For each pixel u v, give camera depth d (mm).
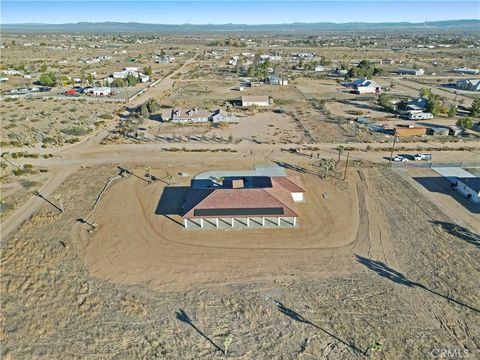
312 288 38469
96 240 46594
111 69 198250
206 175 65500
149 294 37562
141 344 31766
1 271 40656
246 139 85625
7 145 80250
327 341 32250
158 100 126000
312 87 151750
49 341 31953
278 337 32656
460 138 85812
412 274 40469
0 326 33344
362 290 38125
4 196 58125
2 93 131125
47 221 50781
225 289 38312
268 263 42375
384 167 69312
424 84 157000
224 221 50719
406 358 30641
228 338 30750
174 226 49656
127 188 60812
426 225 49812
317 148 79312
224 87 151625
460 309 35625
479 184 56625
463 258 42938
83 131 89312
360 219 51406
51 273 40531
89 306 35875
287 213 48812
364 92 138125
